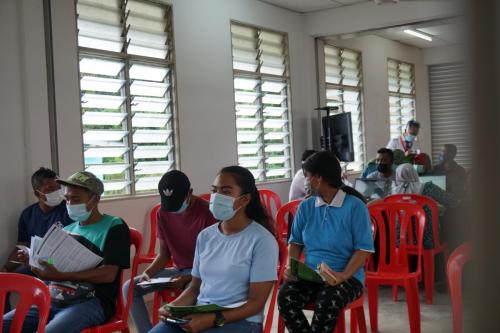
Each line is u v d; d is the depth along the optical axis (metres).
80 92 4.32
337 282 2.55
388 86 9.50
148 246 4.80
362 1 6.62
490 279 0.56
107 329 2.65
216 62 5.65
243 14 6.05
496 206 0.56
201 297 2.32
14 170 3.87
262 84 6.41
